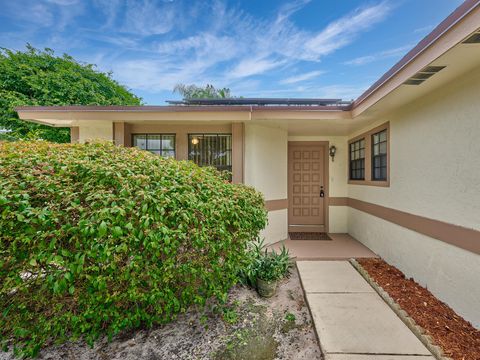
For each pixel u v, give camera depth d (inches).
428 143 107.6
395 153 135.3
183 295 74.3
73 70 353.7
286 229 201.9
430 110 106.1
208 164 178.5
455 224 91.4
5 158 67.3
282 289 113.6
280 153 196.5
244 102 250.4
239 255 88.5
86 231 54.5
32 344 63.2
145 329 81.4
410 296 102.0
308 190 221.6
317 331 79.6
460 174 89.0
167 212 67.9
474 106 82.7
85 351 71.9
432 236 104.3
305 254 156.1
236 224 84.9
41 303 63.3
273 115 153.1
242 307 97.6
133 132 175.3
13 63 307.6
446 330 79.5
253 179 173.8
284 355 72.3
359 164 196.4
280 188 196.7
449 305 93.4
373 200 163.0
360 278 121.1
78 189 64.6
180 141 176.2
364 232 178.2
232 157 173.6
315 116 154.4
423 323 83.1
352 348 71.4
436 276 101.5
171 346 74.9
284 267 123.8
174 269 69.5
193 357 71.1
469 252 84.8
